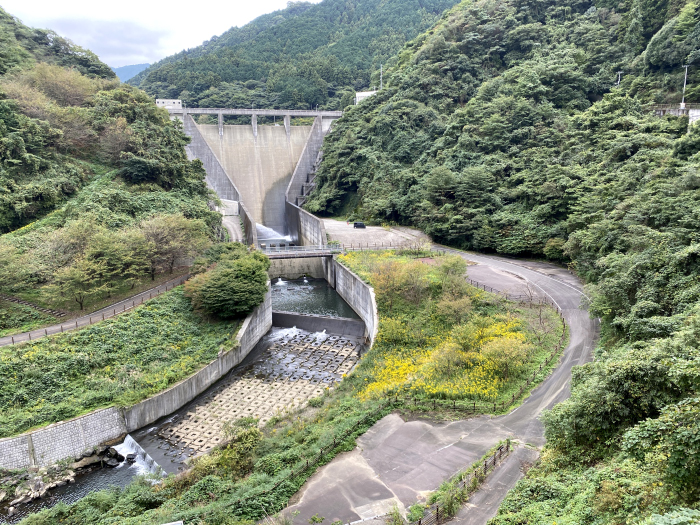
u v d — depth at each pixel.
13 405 32.28
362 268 62.19
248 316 49.72
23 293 44.28
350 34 199.50
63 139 63.38
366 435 27.95
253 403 39.34
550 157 71.88
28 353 35.66
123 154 64.31
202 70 165.12
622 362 21.33
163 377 38.34
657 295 32.03
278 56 187.88
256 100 148.88
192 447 33.50
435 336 44.41
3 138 53.75
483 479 22.72
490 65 106.06
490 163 77.94
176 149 75.25
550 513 17.56
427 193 77.75
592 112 73.75
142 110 74.75
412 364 39.62
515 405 30.44
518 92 85.75
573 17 105.69
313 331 55.72
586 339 39.09
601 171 60.56
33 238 48.38
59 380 35.00
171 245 51.53
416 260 63.25
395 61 144.38
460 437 27.23
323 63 162.50
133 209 58.31
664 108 70.62
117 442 33.81
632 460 17.27
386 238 76.62
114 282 46.72
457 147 84.81
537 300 47.88
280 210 109.56
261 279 51.50
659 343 22.52
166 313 46.28
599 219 52.59
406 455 25.72
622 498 15.49
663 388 19.66
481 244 67.75
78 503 26.06
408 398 32.34
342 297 66.12
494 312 46.41
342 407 32.41
